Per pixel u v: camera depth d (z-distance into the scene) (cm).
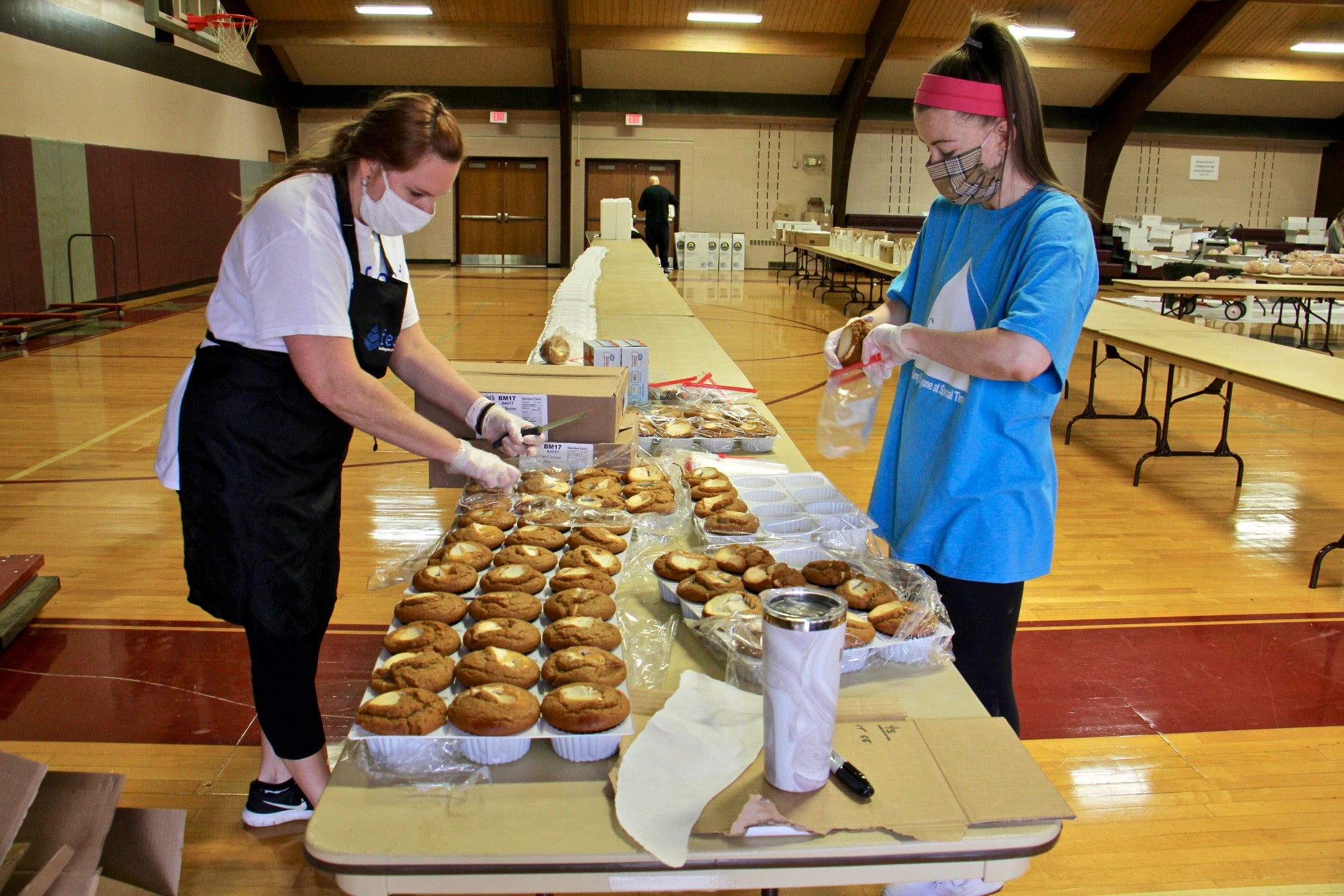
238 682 262
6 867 125
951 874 98
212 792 214
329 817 99
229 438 146
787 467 232
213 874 188
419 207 146
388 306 155
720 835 96
